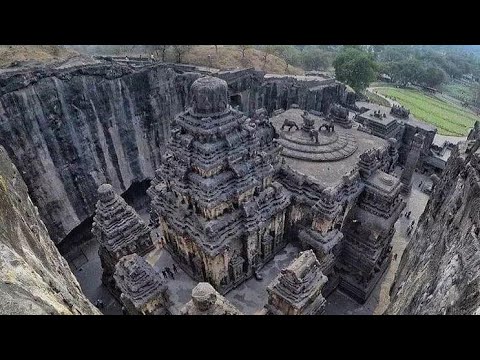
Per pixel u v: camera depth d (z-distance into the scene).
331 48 166.00
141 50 75.94
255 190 36.25
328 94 73.12
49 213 47.12
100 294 44.34
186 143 31.91
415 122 68.62
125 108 53.72
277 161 42.94
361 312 41.75
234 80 61.66
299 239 41.25
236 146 33.06
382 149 45.41
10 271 20.11
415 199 61.44
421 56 157.12
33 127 44.75
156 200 38.59
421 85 123.44
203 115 31.72
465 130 88.44
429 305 21.77
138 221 40.84
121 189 55.31
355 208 42.78
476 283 18.41
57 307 18.73
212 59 76.06
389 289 44.50
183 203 35.91
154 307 32.94
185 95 59.91
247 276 38.16
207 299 25.19
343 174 42.41
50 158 46.84
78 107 48.78
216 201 31.67
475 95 120.25
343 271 44.19
